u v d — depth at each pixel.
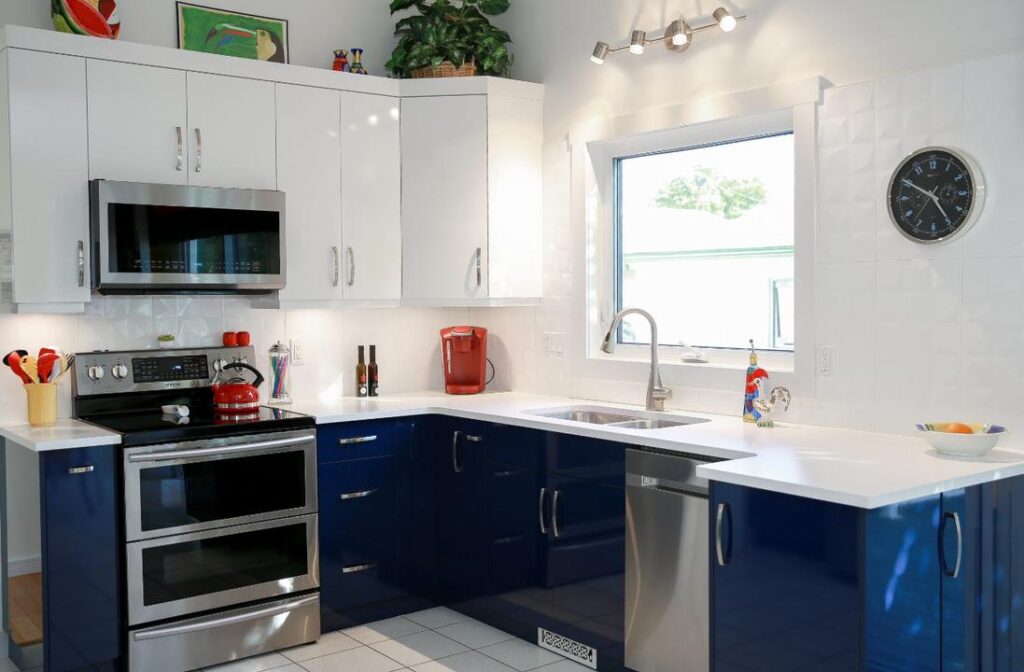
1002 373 2.91
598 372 4.21
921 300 3.10
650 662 3.25
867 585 2.32
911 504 2.43
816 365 3.40
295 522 3.75
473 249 4.29
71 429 3.46
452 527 4.11
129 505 3.35
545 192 4.42
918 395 3.12
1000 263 2.90
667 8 3.87
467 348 4.51
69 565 3.26
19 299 3.46
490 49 4.34
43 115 3.48
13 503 3.66
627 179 4.21
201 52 3.87
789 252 3.59
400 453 4.07
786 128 3.54
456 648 3.71
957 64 2.97
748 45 3.58
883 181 3.17
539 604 3.70
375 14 4.61
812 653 2.44
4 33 3.41
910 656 2.44
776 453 2.85
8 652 3.70
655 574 3.21
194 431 3.49
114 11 3.76
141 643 3.38
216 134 3.84
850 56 3.27
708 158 3.86
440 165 4.29
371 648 3.72
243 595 3.62
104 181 3.52
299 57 4.39
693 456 3.08
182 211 3.69
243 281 3.84
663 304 4.08
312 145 4.08
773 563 2.53
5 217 3.49
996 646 2.71
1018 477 2.75
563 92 4.32
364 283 4.24
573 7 4.26
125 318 3.95
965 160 2.94
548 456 3.61
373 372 4.52
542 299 4.46
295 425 3.73
